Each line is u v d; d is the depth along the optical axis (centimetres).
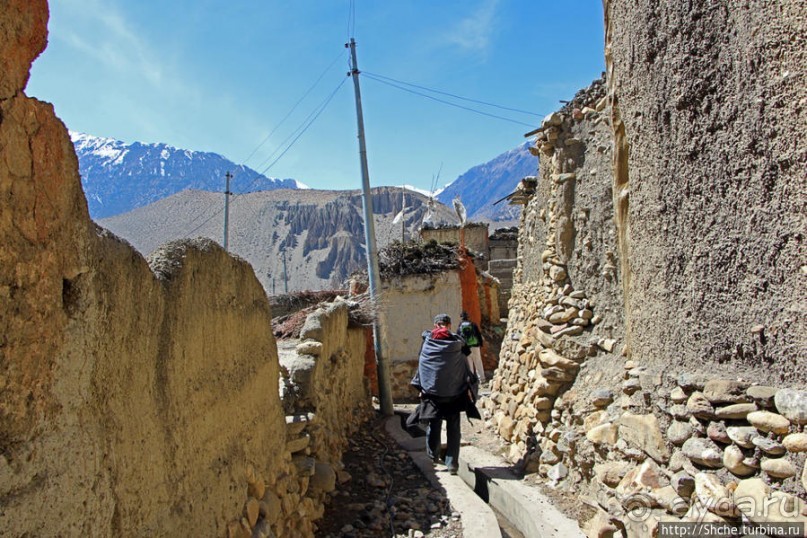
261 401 400
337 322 777
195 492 280
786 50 288
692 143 354
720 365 341
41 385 174
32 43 175
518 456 613
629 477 395
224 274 338
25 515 162
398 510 535
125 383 222
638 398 408
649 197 400
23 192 167
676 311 377
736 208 325
